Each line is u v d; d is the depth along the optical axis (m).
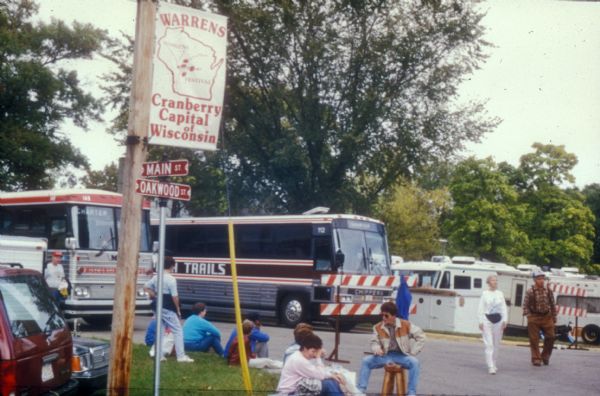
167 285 13.52
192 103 9.72
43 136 39.53
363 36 31.47
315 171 33.56
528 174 57.06
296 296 23.95
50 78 38.09
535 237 56.53
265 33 30.86
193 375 12.15
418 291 29.64
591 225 56.50
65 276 19.58
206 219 26.80
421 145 33.19
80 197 20.09
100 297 19.91
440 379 13.91
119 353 9.20
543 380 14.28
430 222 50.12
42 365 8.61
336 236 23.44
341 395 9.48
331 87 32.34
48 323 9.05
